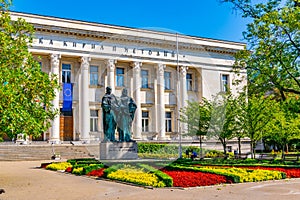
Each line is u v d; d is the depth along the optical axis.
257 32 22.64
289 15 21.27
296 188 13.33
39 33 42.25
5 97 12.18
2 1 18.38
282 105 23.81
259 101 27.52
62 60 44.38
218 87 39.44
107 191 12.55
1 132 13.98
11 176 18.78
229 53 51.97
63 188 13.79
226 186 13.75
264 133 28.50
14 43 17.70
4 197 12.12
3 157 33.22
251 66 23.22
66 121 42.94
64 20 43.41
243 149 50.03
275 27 22.14
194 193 11.99
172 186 13.25
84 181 15.62
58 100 42.25
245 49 23.80
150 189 12.79
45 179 17.14
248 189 13.01
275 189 13.04
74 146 37.69
